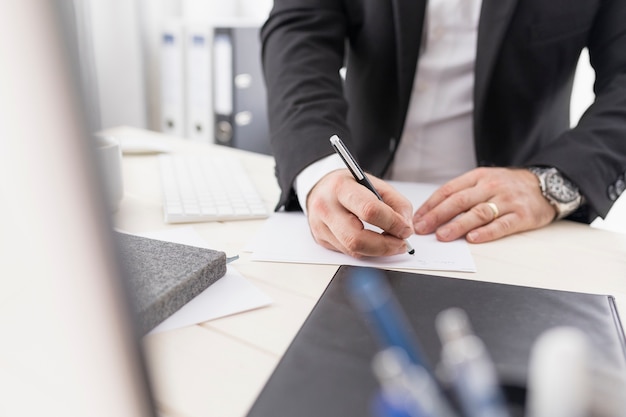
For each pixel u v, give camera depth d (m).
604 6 0.81
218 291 0.47
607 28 0.81
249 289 0.48
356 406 0.32
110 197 0.15
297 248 0.57
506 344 0.39
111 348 0.17
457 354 0.33
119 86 1.70
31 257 0.25
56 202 0.15
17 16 0.13
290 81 0.76
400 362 0.34
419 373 0.31
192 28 1.55
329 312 0.43
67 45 0.13
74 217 0.15
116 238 0.15
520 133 0.89
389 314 0.40
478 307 0.44
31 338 0.29
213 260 0.48
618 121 0.73
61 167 0.14
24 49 0.14
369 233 0.54
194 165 0.87
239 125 1.57
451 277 0.50
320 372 0.35
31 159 0.15
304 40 0.81
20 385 0.29
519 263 0.56
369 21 0.88
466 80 0.90
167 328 0.41
